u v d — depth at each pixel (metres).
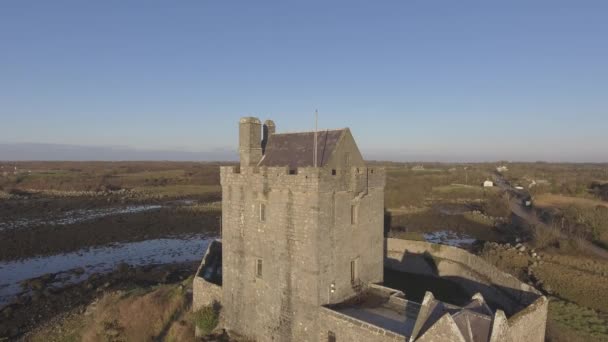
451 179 166.88
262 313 27.95
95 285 50.50
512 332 21.84
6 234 75.25
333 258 25.62
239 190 29.06
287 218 25.78
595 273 44.28
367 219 28.91
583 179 152.88
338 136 26.81
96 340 34.06
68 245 69.81
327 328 24.34
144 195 130.50
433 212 103.88
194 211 102.00
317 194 23.97
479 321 18.89
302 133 29.53
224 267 30.86
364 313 24.94
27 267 57.91
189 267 58.44
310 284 24.81
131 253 65.94
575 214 70.75
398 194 114.19
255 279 28.34
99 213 98.81
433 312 20.36
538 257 49.16
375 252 30.06
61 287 49.88
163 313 35.56
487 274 37.75
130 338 33.56
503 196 110.31
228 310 30.61
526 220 84.31
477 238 75.50
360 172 27.62
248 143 29.50
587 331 29.83
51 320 40.72
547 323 30.52
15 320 40.66
